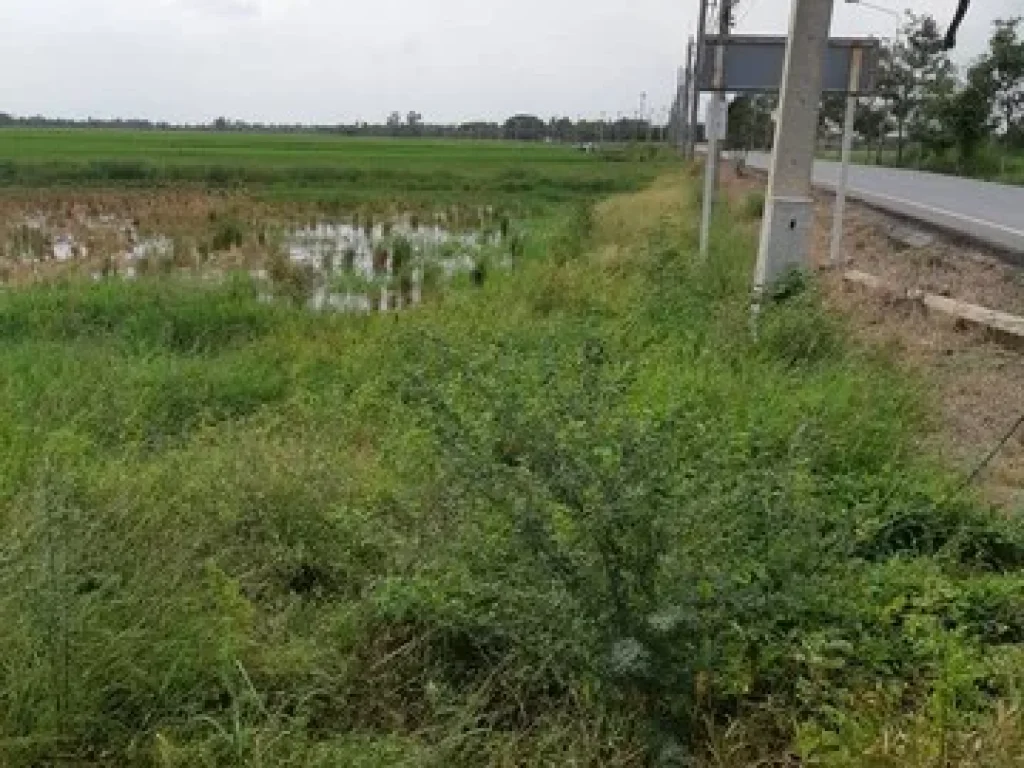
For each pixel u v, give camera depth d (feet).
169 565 12.80
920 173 136.67
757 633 10.68
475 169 156.66
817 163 158.40
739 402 19.39
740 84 34.27
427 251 62.80
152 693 10.83
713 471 12.13
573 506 10.57
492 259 57.57
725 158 169.17
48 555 11.32
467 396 16.37
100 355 27.73
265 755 10.01
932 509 15.05
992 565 14.51
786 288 26.50
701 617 10.30
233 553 14.12
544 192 121.70
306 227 76.79
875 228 53.78
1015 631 12.45
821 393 19.51
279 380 26.12
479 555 12.33
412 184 127.54
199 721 10.53
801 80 26.91
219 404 24.20
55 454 16.84
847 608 11.76
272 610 13.03
